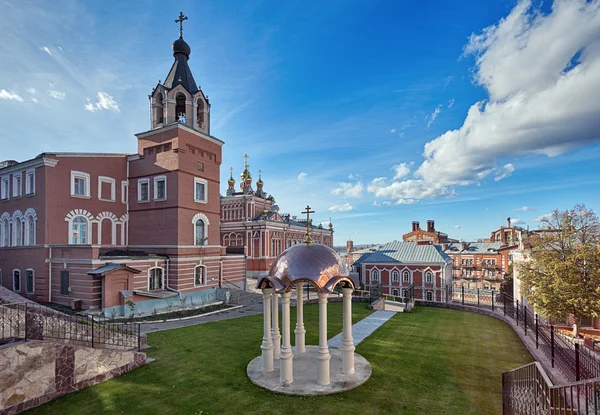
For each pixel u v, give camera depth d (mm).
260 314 23812
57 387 10062
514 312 20828
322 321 10789
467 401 9914
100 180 29281
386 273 52156
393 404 9648
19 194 27984
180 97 31062
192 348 14828
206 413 9148
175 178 28438
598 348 11586
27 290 26031
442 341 16062
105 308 22016
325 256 11289
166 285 27672
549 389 6246
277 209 53969
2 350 9000
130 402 9789
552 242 23750
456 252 67062
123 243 30594
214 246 31688
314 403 9672
